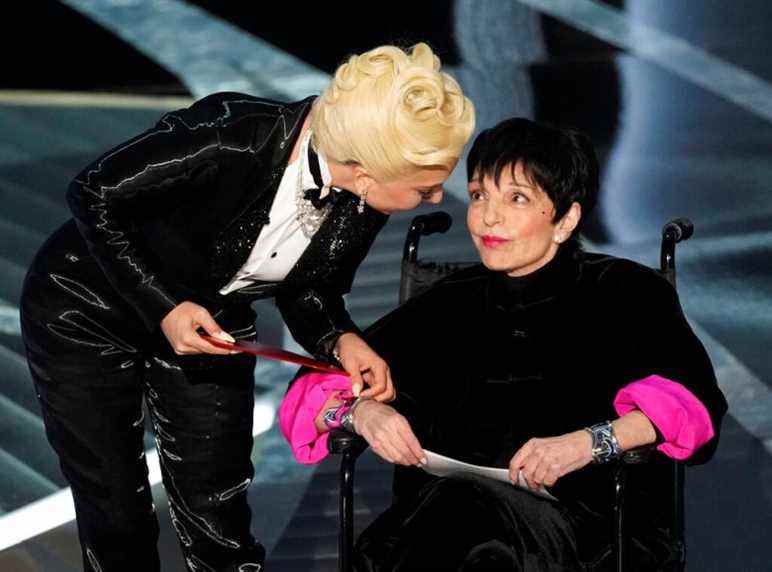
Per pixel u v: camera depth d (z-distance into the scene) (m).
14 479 14.35
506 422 9.59
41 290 9.56
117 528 9.92
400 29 31.38
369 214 9.23
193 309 9.02
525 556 8.97
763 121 24.94
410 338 10.04
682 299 17.88
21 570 12.63
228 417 10.05
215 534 10.21
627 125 24.88
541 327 9.61
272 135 8.88
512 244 9.35
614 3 32.81
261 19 32.22
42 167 23.75
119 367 9.71
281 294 10.09
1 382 16.48
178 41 30.80
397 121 8.25
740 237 19.75
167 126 8.93
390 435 9.19
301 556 12.81
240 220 9.06
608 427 8.91
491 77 27.78
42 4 32.22
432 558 8.91
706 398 9.19
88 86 28.20
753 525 12.98
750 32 30.12
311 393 9.85
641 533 9.36
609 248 19.58
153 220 9.21
